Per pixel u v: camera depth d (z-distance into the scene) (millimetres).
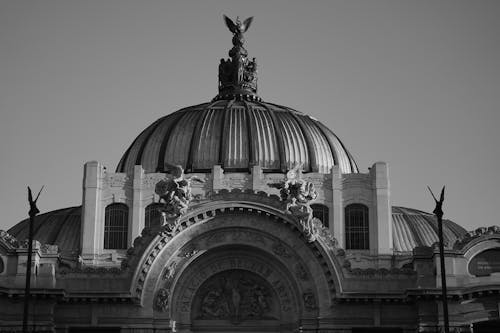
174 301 106062
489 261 105375
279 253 105875
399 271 105062
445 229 125562
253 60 139125
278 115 128875
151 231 105500
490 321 103250
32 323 103250
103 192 118812
